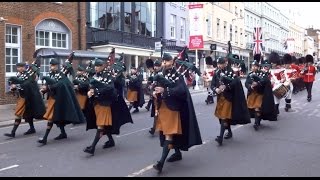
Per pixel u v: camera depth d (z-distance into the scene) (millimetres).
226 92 9180
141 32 31109
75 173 6977
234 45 51812
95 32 24938
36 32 19844
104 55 19625
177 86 6949
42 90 9586
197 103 18797
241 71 10141
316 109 15273
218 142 9078
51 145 9438
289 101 14797
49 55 17078
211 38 43812
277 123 12109
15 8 18359
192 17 28234
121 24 28641
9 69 18453
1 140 10219
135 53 26797
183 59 7617
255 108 10984
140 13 30891
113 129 8750
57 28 20922
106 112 8383
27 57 19016
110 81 8320
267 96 10922
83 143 9609
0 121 13766
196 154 8273
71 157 8188
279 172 6871
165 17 34188
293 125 11688
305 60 18531
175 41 34812
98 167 7359
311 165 7305
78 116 9867
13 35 18641
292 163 7457
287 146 8914
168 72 7090
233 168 7180
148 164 7531
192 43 28422
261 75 10977
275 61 12836
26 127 12484
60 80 9633
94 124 8852
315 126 11445
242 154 8227
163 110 7039
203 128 11375
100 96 8266
